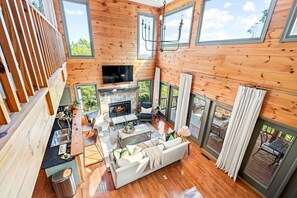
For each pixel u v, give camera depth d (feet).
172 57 18.89
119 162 10.44
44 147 4.63
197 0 14.05
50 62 6.81
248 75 10.82
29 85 3.91
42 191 10.78
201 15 13.84
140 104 23.03
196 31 14.73
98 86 19.51
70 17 15.55
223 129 15.65
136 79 21.91
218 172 13.03
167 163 13.08
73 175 11.00
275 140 11.63
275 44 9.04
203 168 13.43
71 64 17.06
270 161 12.90
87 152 15.05
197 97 15.98
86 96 19.35
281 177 9.61
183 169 13.26
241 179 12.30
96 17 16.58
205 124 15.17
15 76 3.26
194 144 16.89
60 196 10.08
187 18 15.87
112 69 19.30
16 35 3.43
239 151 11.50
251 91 10.31
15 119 2.89
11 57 3.10
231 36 11.82
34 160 3.69
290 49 8.41
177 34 17.65
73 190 10.41
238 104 11.21
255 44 10.09
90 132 15.51
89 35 17.02
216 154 14.49
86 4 15.69
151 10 19.40
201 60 14.74
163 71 21.15
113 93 20.71
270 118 9.79
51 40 7.71
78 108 17.69
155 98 23.31
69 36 16.16
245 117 10.91
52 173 10.02
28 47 4.09
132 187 11.39
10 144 2.46
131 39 19.52
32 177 3.50
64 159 10.21
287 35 8.52
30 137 3.47
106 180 11.87
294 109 8.57
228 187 11.64
